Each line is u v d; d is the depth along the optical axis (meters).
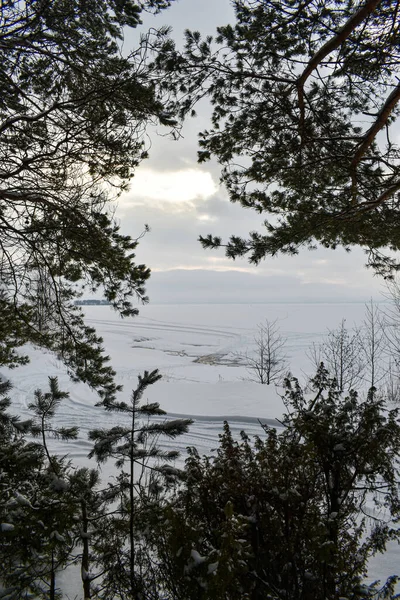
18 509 2.78
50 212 5.83
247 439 3.35
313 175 5.53
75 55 5.20
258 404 13.09
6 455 3.05
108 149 5.41
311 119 5.17
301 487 2.90
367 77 4.79
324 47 4.00
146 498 3.25
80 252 6.09
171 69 4.80
